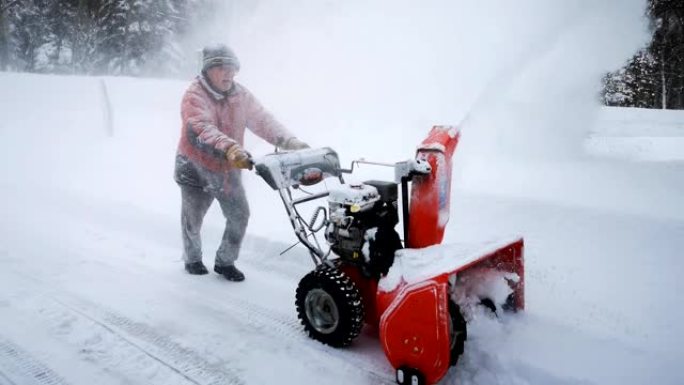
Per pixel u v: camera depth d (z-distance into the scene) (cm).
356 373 305
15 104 1545
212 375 307
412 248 321
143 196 749
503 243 318
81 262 505
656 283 387
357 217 321
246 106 447
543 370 286
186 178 446
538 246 471
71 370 311
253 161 362
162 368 315
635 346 305
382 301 288
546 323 336
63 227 623
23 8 3584
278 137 444
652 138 1268
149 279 462
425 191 316
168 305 406
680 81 2897
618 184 748
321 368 312
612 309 350
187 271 480
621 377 277
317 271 335
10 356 327
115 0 3431
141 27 3366
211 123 407
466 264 274
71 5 3634
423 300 259
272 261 507
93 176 886
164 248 551
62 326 368
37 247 550
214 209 683
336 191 320
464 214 587
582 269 417
